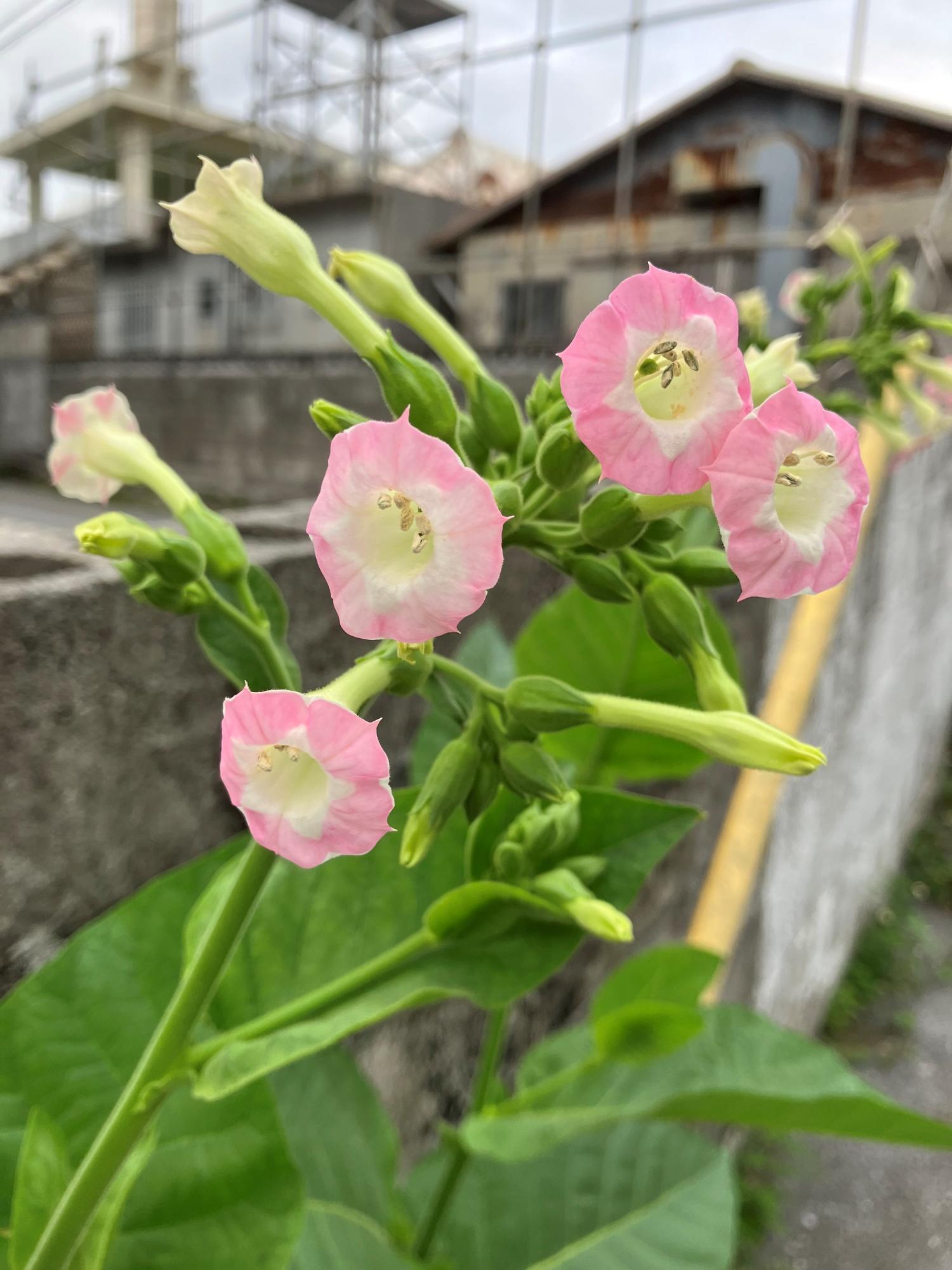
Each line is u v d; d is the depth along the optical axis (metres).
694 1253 0.39
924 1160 0.93
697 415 0.15
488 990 0.22
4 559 0.43
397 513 0.15
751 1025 0.37
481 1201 0.40
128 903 0.26
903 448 0.44
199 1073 0.20
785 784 0.79
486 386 0.21
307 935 0.25
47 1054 0.25
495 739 0.20
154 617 0.31
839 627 0.84
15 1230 0.20
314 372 1.94
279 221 0.21
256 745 0.15
